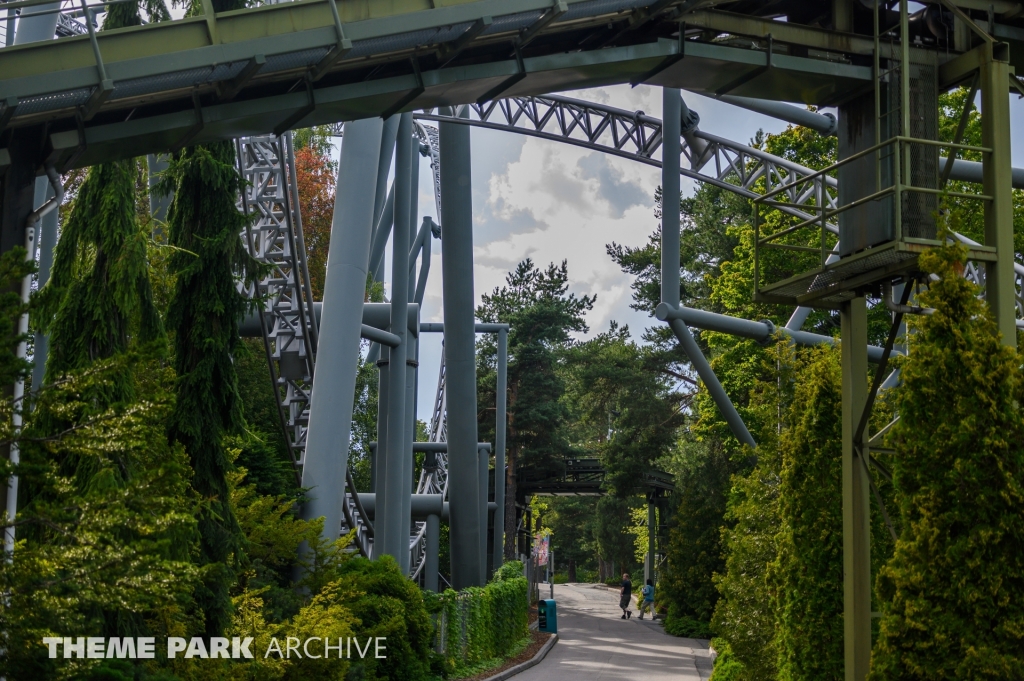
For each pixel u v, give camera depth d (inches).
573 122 1374.3
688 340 885.2
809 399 509.0
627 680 912.3
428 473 1779.0
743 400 1448.1
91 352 499.8
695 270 1967.3
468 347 1162.0
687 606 1561.3
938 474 315.6
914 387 326.3
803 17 495.8
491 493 2213.3
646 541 3115.2
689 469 1529.3
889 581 325.7
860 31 488.4
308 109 448.5
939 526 310.3
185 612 492.4
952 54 446.6
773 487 654.5
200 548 541.0
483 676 890.1
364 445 1830.7
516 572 1503.4
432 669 818.8
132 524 276.5
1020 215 1237.1
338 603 662.5
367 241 830.5
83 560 266.8
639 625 1760.6
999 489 306.2
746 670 630.5
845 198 460.1
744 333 906.1
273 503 729.6
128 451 301.1
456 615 916.6
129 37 401.1
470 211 1131.9
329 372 808.9
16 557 262.1
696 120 1251.2
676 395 1953.7
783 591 514.3
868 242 433.7
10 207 404.2
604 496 2903.5
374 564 778.2
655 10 453.1
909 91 435.5
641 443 1866.4
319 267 1908.2
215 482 573.3
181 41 408.5
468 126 1118.4
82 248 510.9
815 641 469.4
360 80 463.5
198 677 460.1
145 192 665.6
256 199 927.7
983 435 311.7
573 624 1769.2
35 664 278.4
